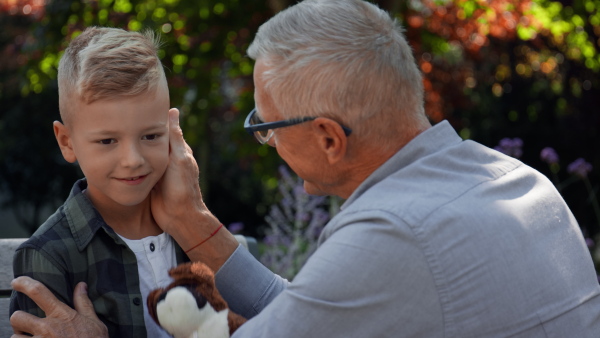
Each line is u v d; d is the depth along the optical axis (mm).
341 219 1346
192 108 6648
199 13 5742
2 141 9648
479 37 6051
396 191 1343
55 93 9305
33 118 9664
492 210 1328
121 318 1542
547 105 8633
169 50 6008
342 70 1338
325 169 1448
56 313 1461
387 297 1253
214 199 10461
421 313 1255
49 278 1500
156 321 1347
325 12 1377
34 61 6219
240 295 1695
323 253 1298
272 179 7195
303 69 1356
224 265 1680
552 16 6137
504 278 1282
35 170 10172
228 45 6152
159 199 1653
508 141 3604
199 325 1335
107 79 1425
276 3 5379
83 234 1551
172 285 1371
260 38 1433
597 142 8281
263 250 4449
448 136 1460
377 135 1387
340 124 1366
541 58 7680
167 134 1568
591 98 8203
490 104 8547
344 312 1258
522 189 1438
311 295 1267
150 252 1647
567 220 1464
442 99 6664
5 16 6789
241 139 6988
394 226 1256
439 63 6609
